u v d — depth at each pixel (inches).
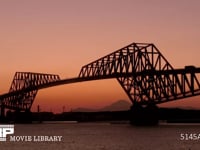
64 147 6712.6
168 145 6820.9
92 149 6387.8
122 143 7155.5
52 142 7549.2
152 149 6328.7
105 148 6491.1
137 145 6830.7
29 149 6525.6
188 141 7377.0
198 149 6333.7
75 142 7470.5
